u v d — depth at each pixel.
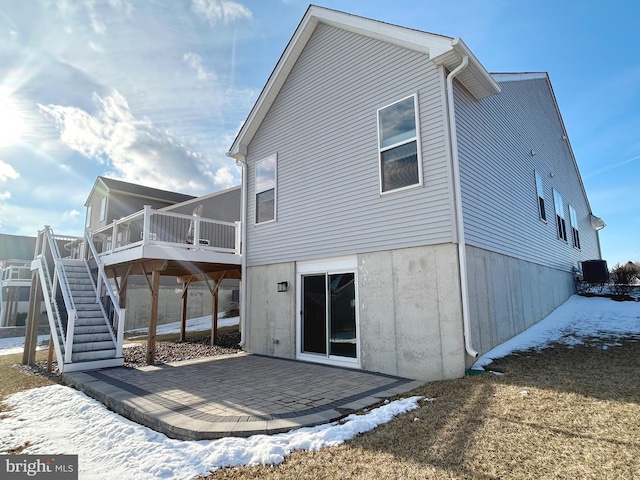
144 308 19.25
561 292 12.27
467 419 3.91
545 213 11.65
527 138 10.81
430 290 6.25
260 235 9.91
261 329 9.60
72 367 7.43
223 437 3.80
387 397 5.07
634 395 4.31
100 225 21.34
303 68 9.23
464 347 5.78
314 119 8.80
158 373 7.11
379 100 7.44
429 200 6.43
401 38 6.86
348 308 7.59
